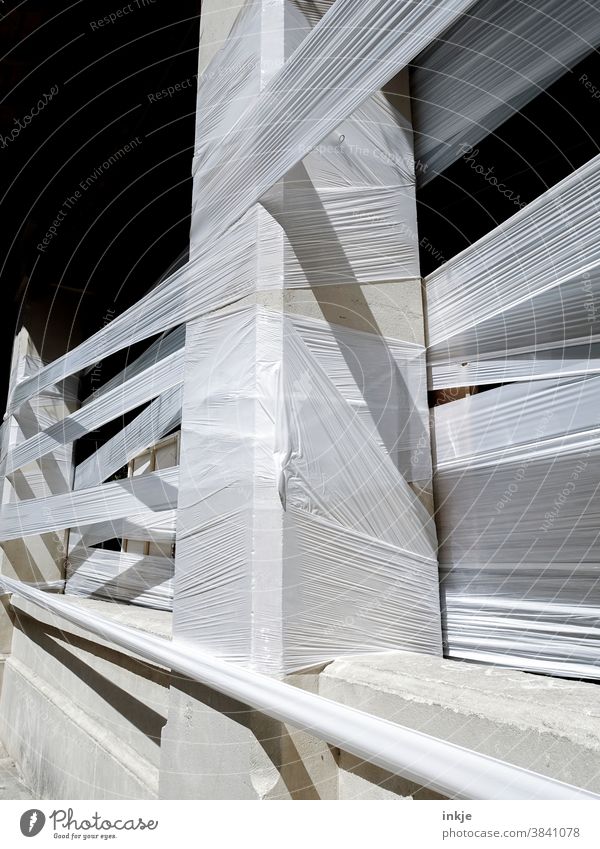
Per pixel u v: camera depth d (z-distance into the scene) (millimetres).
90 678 1779
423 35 583
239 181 954
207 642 968
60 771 1783
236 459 953
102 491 1731
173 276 1178
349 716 574
